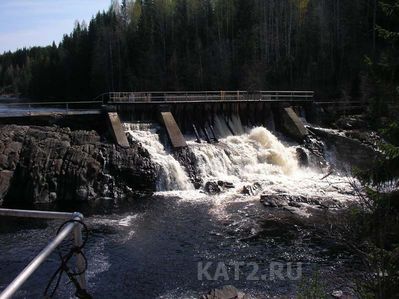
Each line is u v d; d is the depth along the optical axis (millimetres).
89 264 17156
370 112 40281
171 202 26250
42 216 3754
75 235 3619
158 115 34875
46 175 27016
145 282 15812
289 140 39625
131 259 17719
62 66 91188
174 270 16750
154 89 68375
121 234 20562
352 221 12578
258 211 23984
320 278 15680
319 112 44344
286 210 23969
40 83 95438
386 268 8938
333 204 24578
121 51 77062
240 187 29141
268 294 14797
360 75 49781
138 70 71125
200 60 66500
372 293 9414
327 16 65250
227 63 65062
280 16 70375
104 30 78625
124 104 34406
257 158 34438
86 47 83625
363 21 61281
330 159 37250
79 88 82750
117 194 27797
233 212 23922
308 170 35531
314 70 57875
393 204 10711
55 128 29859
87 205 25891
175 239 19938
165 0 81500
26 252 18047
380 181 12094
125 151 29672
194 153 31875
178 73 67250
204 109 37812
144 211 24391
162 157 30531
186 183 29859
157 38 75250
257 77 59188
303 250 18453
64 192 27062
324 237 18516
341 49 59625
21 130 28484
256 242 19484
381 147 11898
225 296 14289
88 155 28422
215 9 78438
